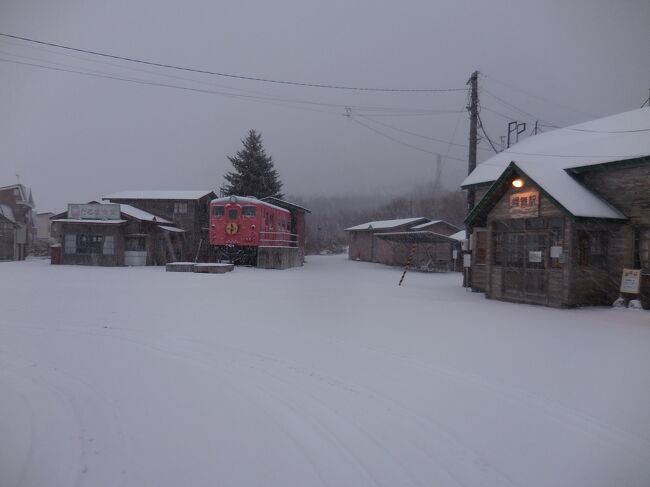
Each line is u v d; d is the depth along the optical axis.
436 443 4.11
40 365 6.28
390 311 11.35
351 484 3.41
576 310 12.14
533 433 4.34
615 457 3.91
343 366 6.41
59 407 4.80
